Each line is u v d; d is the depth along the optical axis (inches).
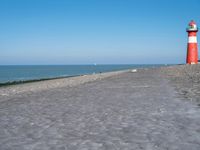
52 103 486.0
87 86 837.8
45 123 312.8
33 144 231.8
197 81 782.5
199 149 203.8
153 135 244.4
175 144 216.8
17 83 1540.4
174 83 768.3
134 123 293.4
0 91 896.9
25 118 350.9
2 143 238.8
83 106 427.5
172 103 415.5
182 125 275.6
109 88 724.0
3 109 445.4
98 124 295.0
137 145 218.1
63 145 225.5
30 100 555.8
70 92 673.6
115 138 239.6
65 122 312.8
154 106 396.2
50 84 1117.1
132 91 620.7
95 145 221.8
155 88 665.0
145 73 1546.5
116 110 376.8
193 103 404.2
